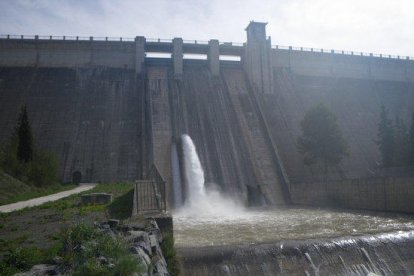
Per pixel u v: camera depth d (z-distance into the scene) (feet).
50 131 197.67
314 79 274.16
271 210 146.10
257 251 65.57
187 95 224.33
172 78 234.17
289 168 198.18
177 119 206.69
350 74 290.35
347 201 139.44
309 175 196.03
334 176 160.76
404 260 70.69
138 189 98.12
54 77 227.61
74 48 238.68
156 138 193.47
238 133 208.33
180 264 61.00
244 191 176.24
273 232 89.76
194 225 104.06
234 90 237.25
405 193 115.34
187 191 171.01
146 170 181.06
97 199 98.84
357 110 262.47
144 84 228.84
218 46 248.32
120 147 194.90
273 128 220.84
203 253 63.62
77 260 38.70
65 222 71.46
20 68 230.27
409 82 307.78
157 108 210.38
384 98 283.18
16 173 146.00
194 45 248.11
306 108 245.45
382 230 86.79
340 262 67.41
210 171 183.52
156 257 50.67
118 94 223.51
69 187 155.43
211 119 212.23
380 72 301.02
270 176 188.24
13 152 152.05
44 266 39.24
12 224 70.69
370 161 223.10
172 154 186.91
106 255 39.83
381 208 124.47
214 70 244.22
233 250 65.00
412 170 121.08
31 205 100.78
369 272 66.80
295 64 275.18
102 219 74.33
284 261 65.10
